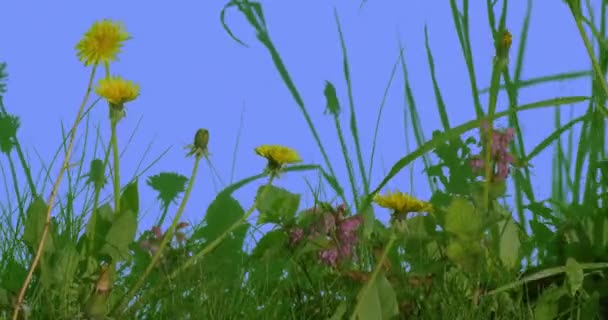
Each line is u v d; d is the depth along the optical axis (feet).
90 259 3.40
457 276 3.52
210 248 3.29
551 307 3.28
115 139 3.28
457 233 3.26
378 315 2.96
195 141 3.11
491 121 3.42
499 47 3.25
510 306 3.46
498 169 3.56
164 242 3.25
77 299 3.31
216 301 3.43
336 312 3.05
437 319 3.37
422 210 3.48
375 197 3.50
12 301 3.18
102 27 2.98
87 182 3.59
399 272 3.48
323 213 3.60
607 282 3.51
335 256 3.56
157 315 3.47
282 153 3.15
